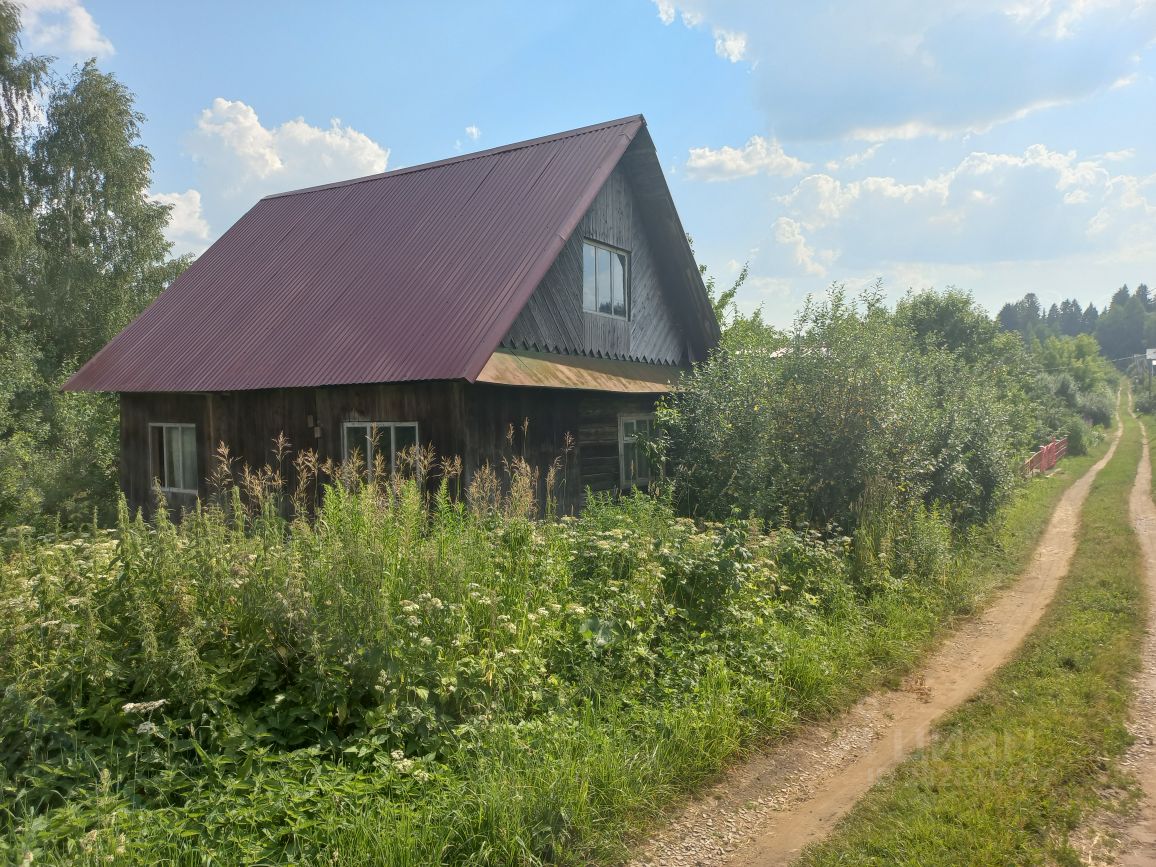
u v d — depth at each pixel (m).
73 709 4.42
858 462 10.88
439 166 14.71
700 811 4.70
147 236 28.33
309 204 15.62
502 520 7.28
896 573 10.12
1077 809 4.50
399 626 5.07
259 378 11.02
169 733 4.37
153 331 13.79
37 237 26.17
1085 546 13.16
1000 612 9.34
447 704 5.04
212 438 12.23
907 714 6.21
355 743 4.59
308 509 11.03
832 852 4.14
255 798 3.96
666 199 14.05
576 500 11.91
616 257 13.69
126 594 5.02
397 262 12.29
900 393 11.40
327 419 10.94
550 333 11.55
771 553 8.54
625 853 4.16
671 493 10.75
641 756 4.96
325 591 5.14
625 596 6.42
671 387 13.41
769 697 5.99
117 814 3.72
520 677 5.38
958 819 4.33
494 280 10.71
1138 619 8.44
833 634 7.55
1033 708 5.99
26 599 4.97
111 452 18.62
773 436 11.42
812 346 11.77
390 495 7.13
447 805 4.12
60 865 3.32
